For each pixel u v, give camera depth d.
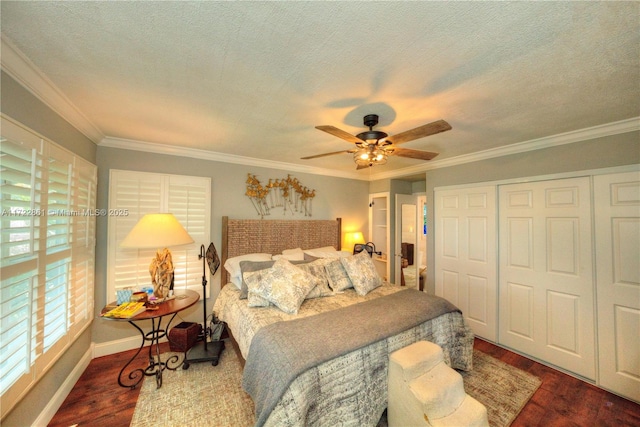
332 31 1.10
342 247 4.36
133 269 2.67
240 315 2.11
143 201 2.74
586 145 2.29
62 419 1.73
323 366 1.45
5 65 1.24
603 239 2.19
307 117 2.03
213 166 3.20
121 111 1.93
